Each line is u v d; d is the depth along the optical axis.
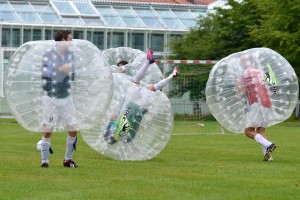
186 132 40.03
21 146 26.70
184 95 50.75
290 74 23.20
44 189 15.23
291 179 17.70
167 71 51.91
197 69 50.81
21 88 18.98
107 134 21.45
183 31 72.00
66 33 19.20
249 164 21.36
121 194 14.66
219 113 23.42
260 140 22.69
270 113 23.05
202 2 88.81
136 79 21.83
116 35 70.19
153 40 71.69
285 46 56.75
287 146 29.39
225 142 31.33
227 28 67.88
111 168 19.22
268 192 15.36
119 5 72.75
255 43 66.31
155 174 18.05
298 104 60.91
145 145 21.66
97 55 19.14
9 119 53.09
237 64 23.22
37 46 19.03
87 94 18.98
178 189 15.50
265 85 22.98
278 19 56.12
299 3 55.31
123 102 21.47
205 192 15.22
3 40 65.75
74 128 19.03
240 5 67.19
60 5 69.31
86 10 70.00
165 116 21.72
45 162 19.20
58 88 18.77
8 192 14.79
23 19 66.50
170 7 75.00
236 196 14.73
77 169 18.78
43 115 18.89
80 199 14.03
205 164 21.11
